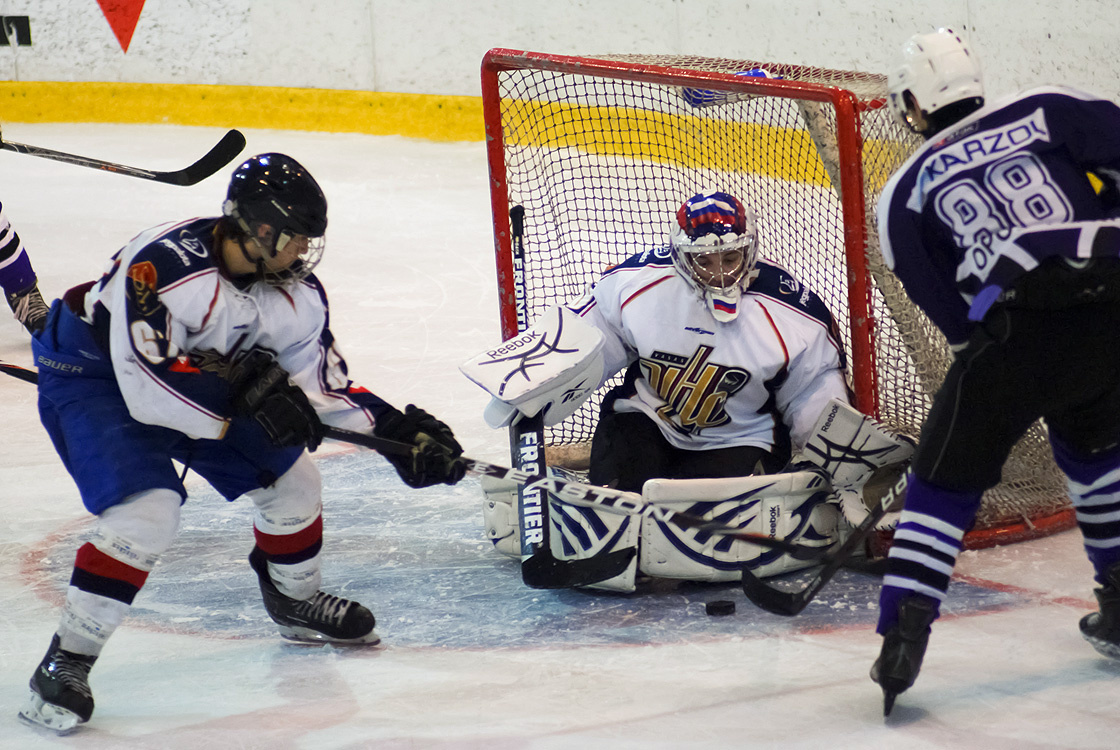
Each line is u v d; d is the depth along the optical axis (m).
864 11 28.50
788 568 11.05
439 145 34.09
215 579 11.67
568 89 27.22
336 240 26.36
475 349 19.45
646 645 9.91
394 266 24.52
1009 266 8.05
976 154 8.20
